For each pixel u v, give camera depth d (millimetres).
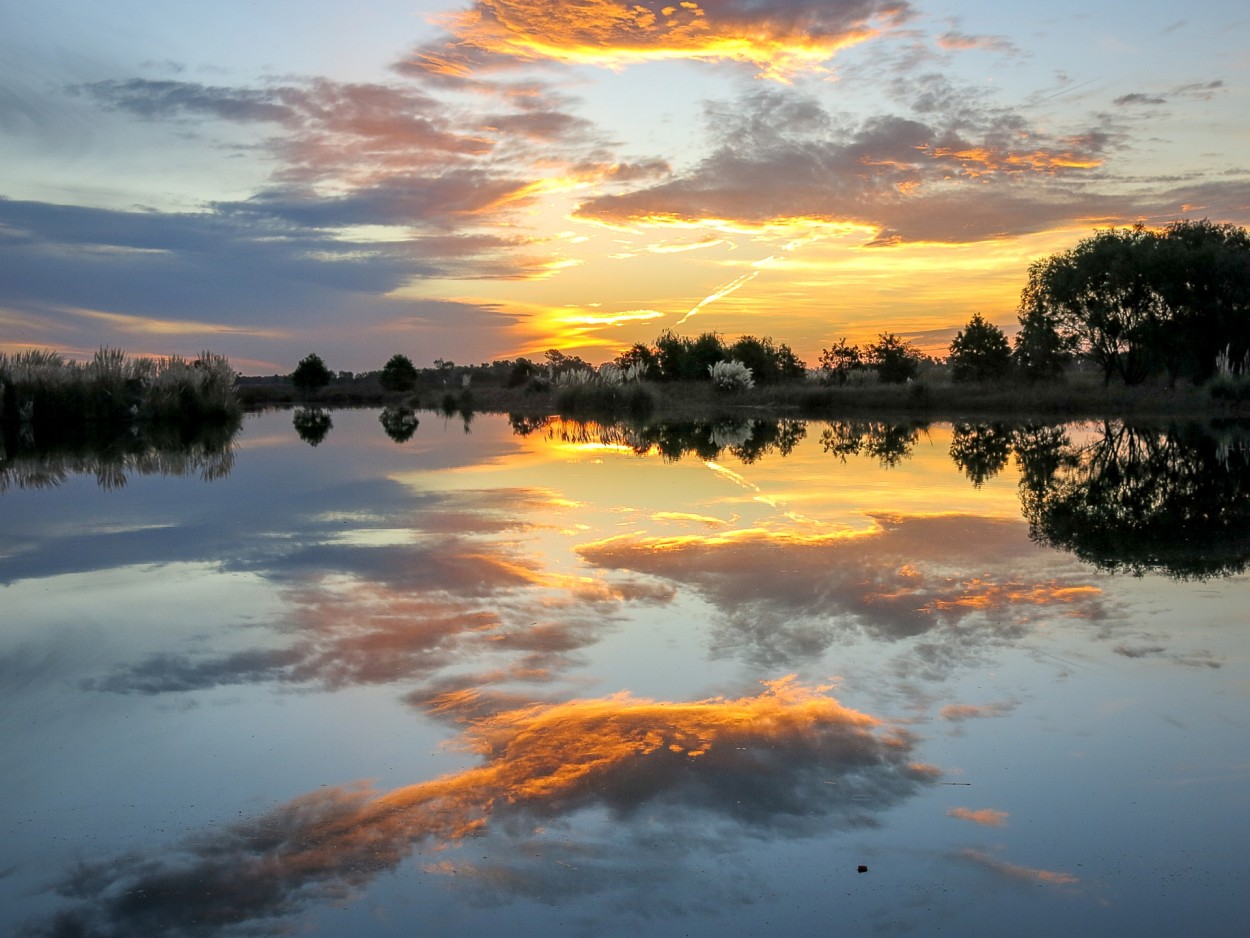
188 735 3982
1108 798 3334
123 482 13461
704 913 2643
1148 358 35719
